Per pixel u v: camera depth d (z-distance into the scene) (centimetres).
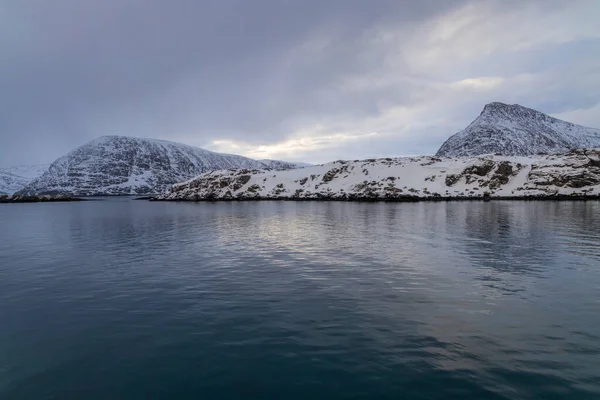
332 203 9569
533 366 895
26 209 9512
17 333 1154
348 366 914
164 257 2375
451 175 11275
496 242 2747
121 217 5997
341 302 1402
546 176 10125
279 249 2609
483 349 991
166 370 914
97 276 1891
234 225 4338
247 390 822
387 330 1127
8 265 2200
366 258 2230
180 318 1261
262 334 1115
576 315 1233
